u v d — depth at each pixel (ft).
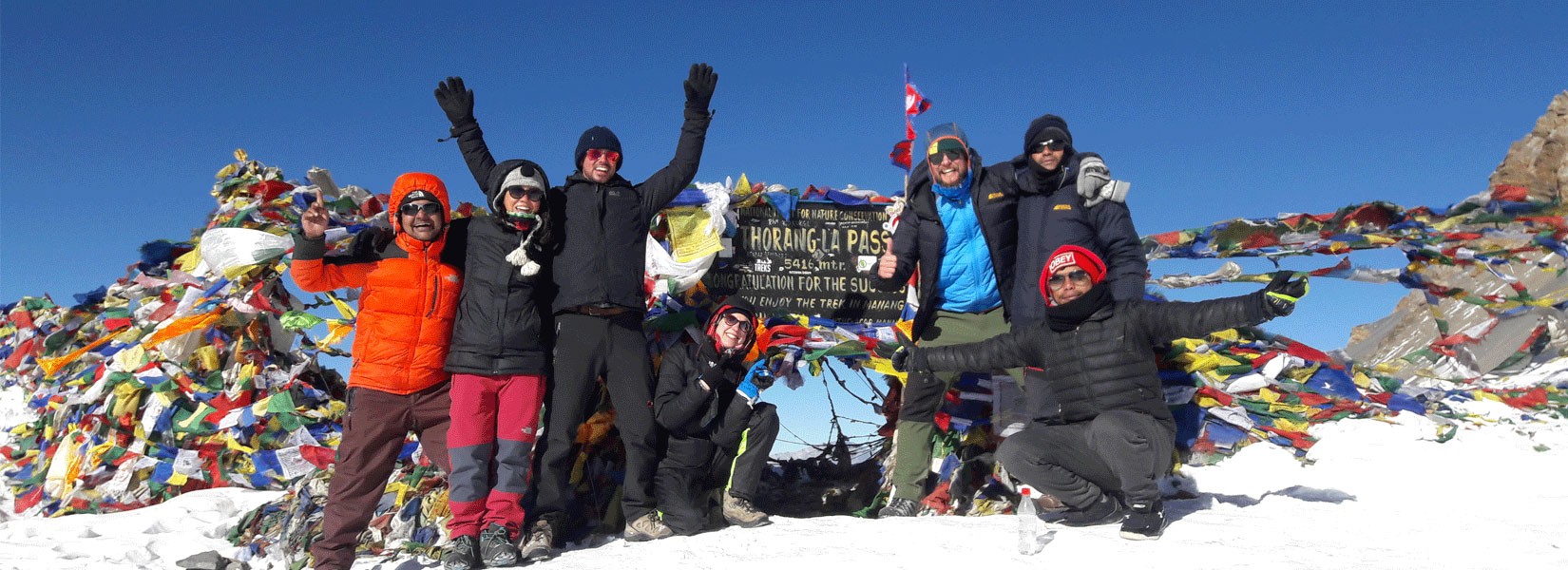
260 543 17.30
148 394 22.11
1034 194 17.11
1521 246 19.43
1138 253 16.55
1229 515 14.82
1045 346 14.71
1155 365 14.33
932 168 17.21
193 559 16.20
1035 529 14.07
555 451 15.51
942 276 17.75
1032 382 16.85
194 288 21.57
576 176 16.31
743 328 16.21
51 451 24.02
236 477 21.58
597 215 15.90
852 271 21.20
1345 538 13.06
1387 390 21.59
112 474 21.58
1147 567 11.81
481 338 14.74
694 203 20.51
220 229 17.49
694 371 16.38
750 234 20.98
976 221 17.46
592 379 15.76
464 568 14.35
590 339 15.65
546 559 14.99
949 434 18.84
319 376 23.16
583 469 17.76
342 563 14.38
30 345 28.73
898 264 17.89
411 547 16.42
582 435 17.83
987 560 12.59
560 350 15.70
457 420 14.64
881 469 20.03
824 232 21.26
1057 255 14.40
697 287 20.63
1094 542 13.07
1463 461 18.15
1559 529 13.26
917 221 17.81
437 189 15.16
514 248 15.12
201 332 22.30
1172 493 17.33
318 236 14.23
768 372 16.31
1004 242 17.28
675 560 13.92
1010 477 18.06
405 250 14.89
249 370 22.00
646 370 16.16
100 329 24.79
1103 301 14.29
